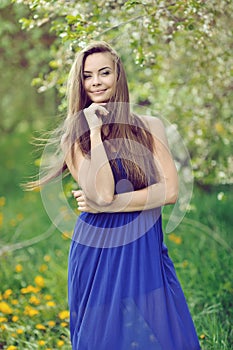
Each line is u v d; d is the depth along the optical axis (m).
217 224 7.73
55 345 5.24
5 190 11.51
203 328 5.29
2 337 5.32
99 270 3.97
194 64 6.57
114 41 5.87
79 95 4.22
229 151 6.94
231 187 8.27
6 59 8.41
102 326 3.91
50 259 7.21
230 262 6.50
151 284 3.90
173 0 5.48
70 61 5.72
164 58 6.50
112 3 5.65
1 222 8.60
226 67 6.25
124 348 3.84
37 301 5.72
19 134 14.41
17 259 7.12
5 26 7.30
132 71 6.75
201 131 6.75
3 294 6.37
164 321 3.87
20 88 9.61
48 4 5.40
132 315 3.86
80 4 5.53
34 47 8.09
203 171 6.88
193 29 5.58
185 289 6.11
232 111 6.81
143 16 5.37
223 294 5.94
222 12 5.68
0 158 13.04
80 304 4.05
